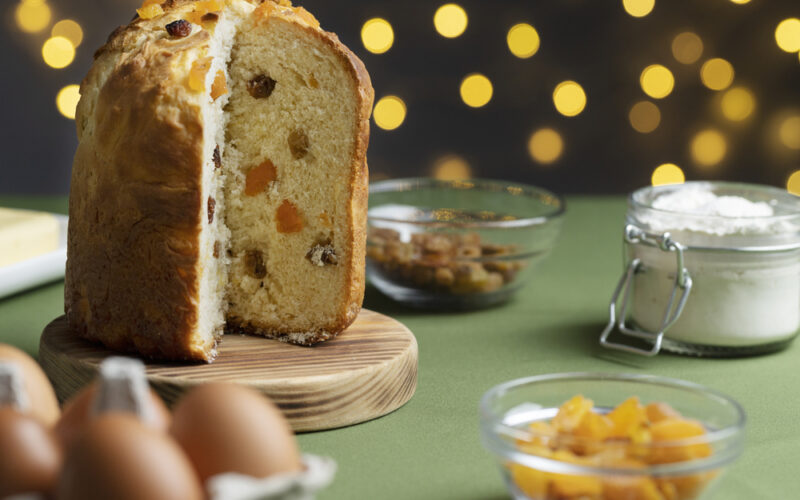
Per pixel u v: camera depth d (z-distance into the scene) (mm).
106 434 556
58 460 573
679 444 610
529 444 618
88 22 1604
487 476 677
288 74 763
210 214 752
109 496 543
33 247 894
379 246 874
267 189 772
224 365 730
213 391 590
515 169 1670
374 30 1525
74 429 588
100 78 748
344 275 763
